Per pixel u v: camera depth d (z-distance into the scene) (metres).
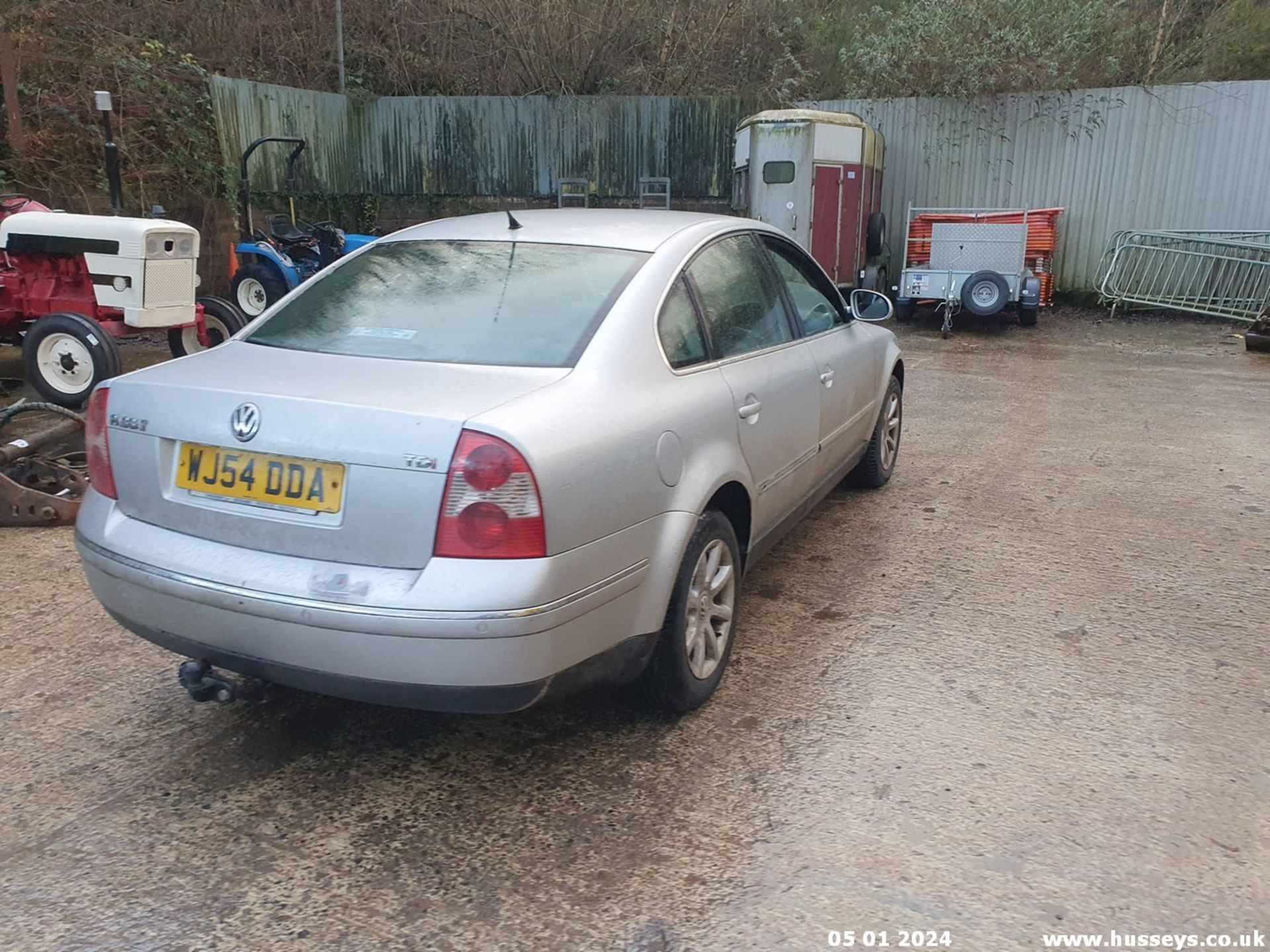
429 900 2.34
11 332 7.45
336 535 2.40
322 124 13.99
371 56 16.17
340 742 3.02
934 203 14.09
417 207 15.12
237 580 2.46
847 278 12.71
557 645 2.44
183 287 7.15
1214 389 8.59
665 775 2.84
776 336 3.89
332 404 2.43
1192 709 3.20
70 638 3.66
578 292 3.05
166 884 2.39
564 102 14.55
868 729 3.08
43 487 5.00
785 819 2.64
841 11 17.02
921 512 5.20
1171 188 12.80
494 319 2.99
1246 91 12.16
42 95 11.22
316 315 3.21
